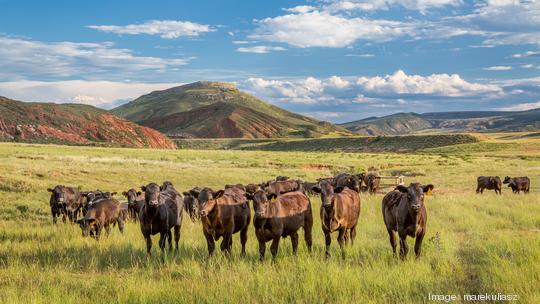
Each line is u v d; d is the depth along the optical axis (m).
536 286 8.66
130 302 8.62
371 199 24.98
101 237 16.17
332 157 87.81
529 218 17.69
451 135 161.50
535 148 121.81
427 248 12.41
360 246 13.19
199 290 9.09
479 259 11.56
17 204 26.12
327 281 9.41
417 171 56.12
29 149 72.44
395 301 8.55
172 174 45.91
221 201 12.36
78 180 38.97
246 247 13.87
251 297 8.76
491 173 54.06
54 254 13.42
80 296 9.30
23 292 9.38
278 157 82.44
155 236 16.72
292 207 12.23
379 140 180.50
